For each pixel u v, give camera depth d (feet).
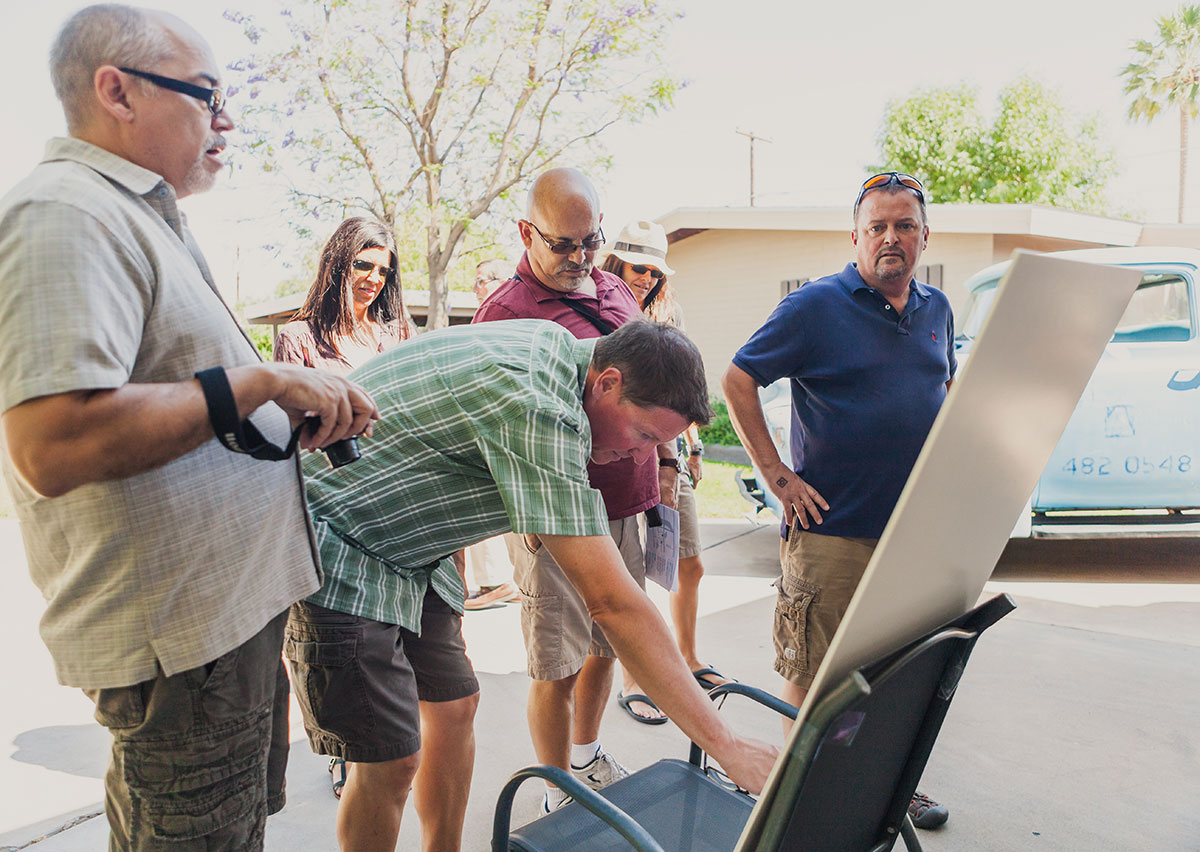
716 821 5.20
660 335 4.77
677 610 10.47
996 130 79.97
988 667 11.20
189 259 3.98
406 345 5.17
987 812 7.80
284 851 7.35
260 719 4.16
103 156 3.69
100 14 3.68
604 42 38.42
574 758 8.24
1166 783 8.23
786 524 7.67
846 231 35.55
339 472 5.12
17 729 9.92
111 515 3.54
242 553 3.94
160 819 3.87
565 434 4.49
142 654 3.67
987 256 31.91
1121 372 14.34
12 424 3.20
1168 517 14.53
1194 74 81.10
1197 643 12.01
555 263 7.72
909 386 7.09
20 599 16.05
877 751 4.09
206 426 3.50
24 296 3.19
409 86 39.88
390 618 5.32
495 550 14.64
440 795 6.09
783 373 7.39
